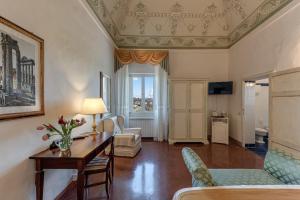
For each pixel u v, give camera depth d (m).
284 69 3.74
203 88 6.02
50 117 2.50
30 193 2.11
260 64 4.61
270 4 4.07
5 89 1.75
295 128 3.32
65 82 2.91
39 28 2.27
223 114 6.48
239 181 2.08
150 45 6.66
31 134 2.12
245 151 5.13
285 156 2.15
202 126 6.03
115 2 4.99
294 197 1.33
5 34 1.75
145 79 6.80
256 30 4.75
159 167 3.95
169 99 6.05
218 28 6.49
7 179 1.79
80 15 3.44
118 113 6.31
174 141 6.00
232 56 6.35
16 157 1.90
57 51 2.67
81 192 2.07
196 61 6.72
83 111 3.27
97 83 4.44
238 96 5.90
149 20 6.35
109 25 5.24
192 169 1.64
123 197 2.78
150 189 3.02
